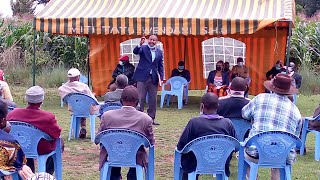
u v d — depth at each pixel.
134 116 4.95
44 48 18.28
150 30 10.69
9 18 19.97
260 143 4.81
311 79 16.08
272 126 4.93
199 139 4.63
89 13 11.23
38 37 18.11
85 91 8.12
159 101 13.61
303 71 16.45
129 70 11.88
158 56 9.51
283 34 13.57
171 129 9.40
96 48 14.14
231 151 4.76
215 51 14.59
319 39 17.86
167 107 12.54
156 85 9.60
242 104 5.90
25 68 17.36
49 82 16.38
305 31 17.91
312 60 17.88
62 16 10.98
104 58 14.21
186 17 10.58
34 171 5.38
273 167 4.88
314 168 6.73
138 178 4.89
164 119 10.55
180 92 12.30
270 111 4.97
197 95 15.31
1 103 4.12
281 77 5.04
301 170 6.61
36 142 5.02
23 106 12.01
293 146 4.84
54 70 16.77
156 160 7.08
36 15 10.97
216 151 4.71
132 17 10.70
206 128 4.74
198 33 10.51
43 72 16.97
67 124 9.62
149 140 4.95
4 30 18.58
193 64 14.77
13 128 4.97
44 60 17.64
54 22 10.89
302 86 15.89
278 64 12.71
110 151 4.88
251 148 4.90
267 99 5.04
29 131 4.99
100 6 11.66
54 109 11.66
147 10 11.29
